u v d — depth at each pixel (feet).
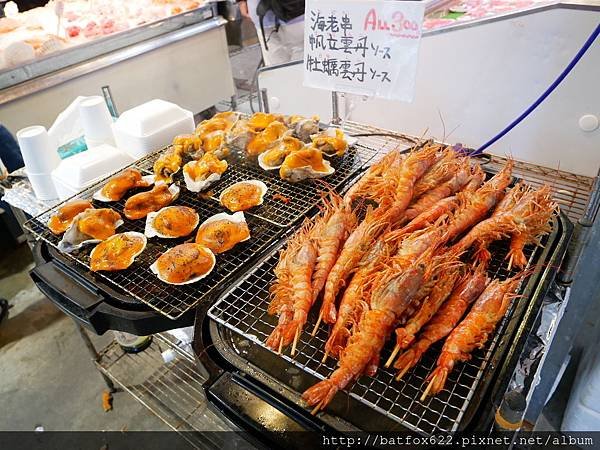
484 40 6.01
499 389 3.02
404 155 5.25
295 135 6.03
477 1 8.61
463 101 6.64
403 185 4.61
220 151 5.87
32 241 6.35
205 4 12.73
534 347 3.51
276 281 4.04
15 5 11.31
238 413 3.15
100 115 6.57
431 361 3.35
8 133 8.74
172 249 4.37
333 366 3.34
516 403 2.78
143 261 4.54
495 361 3.19
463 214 4.36
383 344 3.34
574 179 5.42
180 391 6.97
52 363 8.13
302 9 11.31
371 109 7.53
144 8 11.93
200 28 12.59
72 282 4.43
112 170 6.01
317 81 5.29
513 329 3.40
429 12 7.87
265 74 8.09
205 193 5.48
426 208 4.60
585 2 5.25
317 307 3.89
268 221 4.83
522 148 6.49
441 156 5.06
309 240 4.16
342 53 4.92
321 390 3.06
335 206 4.51
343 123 6.79
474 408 2.94
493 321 3.39
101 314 4.06
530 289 3.68
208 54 13.21
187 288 4.18
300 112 8.25
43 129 6.00
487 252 4.03
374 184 4.78
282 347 3.49
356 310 3.56
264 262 4.27
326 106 7.87
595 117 5.68
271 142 5.92
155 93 12.14
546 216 4.16
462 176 4.86
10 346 8.55
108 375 6.94
